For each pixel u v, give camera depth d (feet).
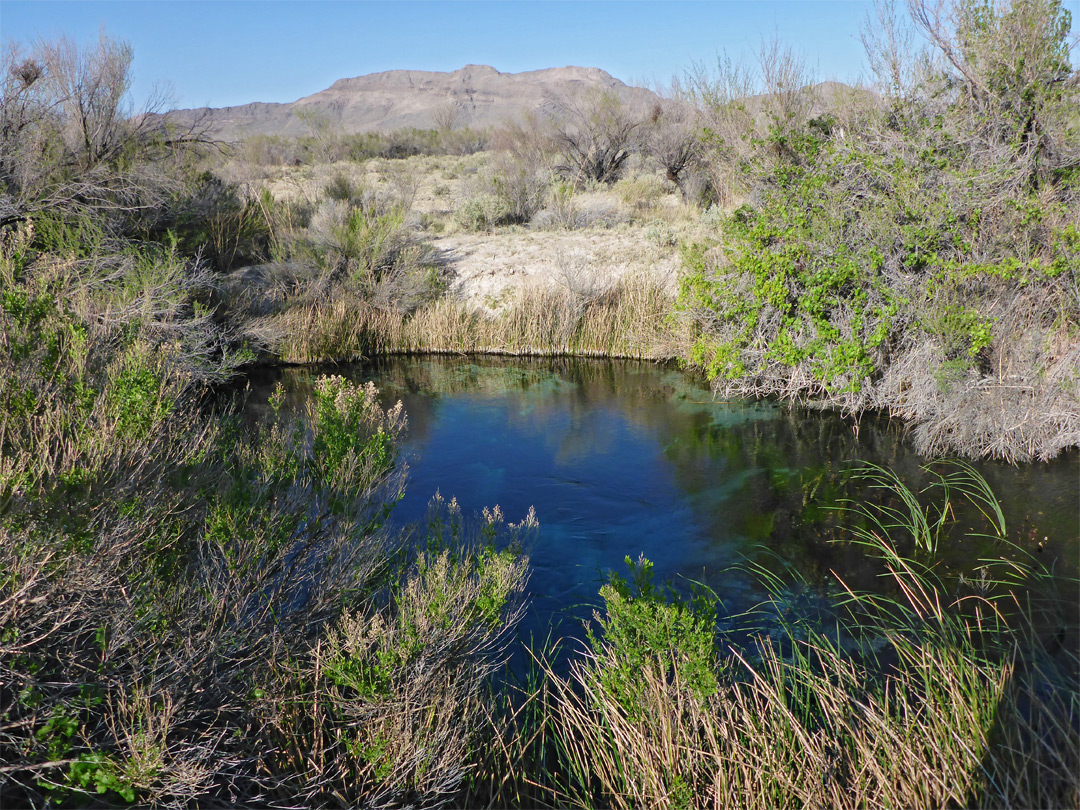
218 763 8.93
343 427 16.33
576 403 31.55
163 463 11.76
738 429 27.22
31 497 8.71
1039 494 20.02
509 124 85.15
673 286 40.27
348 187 59.06
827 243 27.45
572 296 40.22
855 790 9.75
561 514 20.54
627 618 11.32
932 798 9.70
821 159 30.60
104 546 9.45
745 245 30.09
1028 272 24.18
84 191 33.47
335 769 10.20
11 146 32.27
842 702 11.31
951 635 13.87
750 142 37.19
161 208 38.24
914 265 26.73
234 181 51.57
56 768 8.14
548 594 16.46
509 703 12.13
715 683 10.30
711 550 18.35
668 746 10.16
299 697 10.34
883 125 31.81
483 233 55.06
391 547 14.89
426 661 11.08
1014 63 28.94
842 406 28.02
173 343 26.17
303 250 42.09
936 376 23.79
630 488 22.34
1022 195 26.35
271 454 14.96
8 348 10.77
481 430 28.09
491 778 10.52
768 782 10.02
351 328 40.06
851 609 15.42
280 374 36.42
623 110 69.97
